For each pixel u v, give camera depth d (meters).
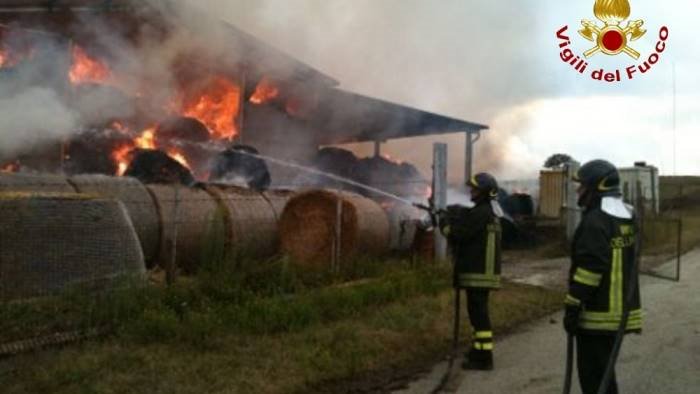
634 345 7.03
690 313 8.79
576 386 5.62
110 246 7.09
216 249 8.65
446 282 9.48
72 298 6.30
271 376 5.41
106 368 5.19
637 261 4.07
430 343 6.85
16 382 4.78
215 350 5.88
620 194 4.23
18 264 6.45
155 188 9.61
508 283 10.77
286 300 7.36
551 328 7.94
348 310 7.50
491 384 5.66
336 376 5.64
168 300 6.78
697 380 5.80
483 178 6.27
